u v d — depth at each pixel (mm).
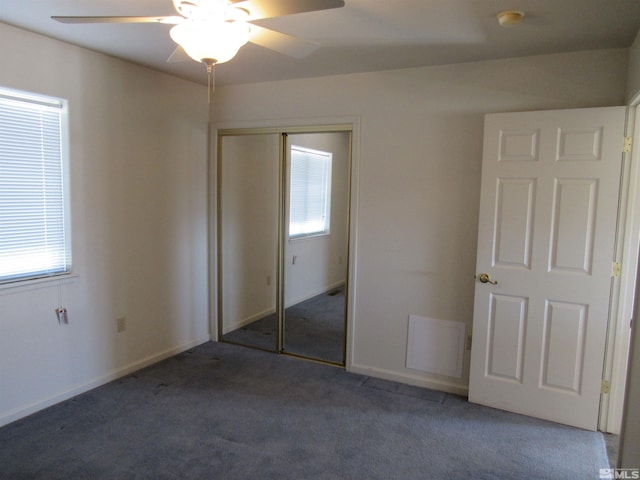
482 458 2512
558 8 2172
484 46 2760
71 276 3051
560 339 2861
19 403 2807
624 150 2639
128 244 3457
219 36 1724
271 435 2703
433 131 3246
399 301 3463
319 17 2346
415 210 3350
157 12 2363
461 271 3240
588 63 2781
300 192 4523
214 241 4219
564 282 2824
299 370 3691
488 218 2998
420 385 3438
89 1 2215
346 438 2688
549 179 2809
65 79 2920
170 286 3867
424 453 2549
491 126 2941
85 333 3182
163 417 2881
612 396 2785
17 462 2373
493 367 3070
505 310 3000
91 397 3125
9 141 2684
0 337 2686
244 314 4617
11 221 2729
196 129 4008
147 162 3561
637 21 2295
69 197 3010
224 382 3430
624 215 2678
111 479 2260
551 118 2775
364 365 3635
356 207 3541
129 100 3369
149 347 3713
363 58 3059
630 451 1798
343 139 4781
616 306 2734
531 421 2928
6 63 2596
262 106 3875
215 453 2504
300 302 4707
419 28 2488
